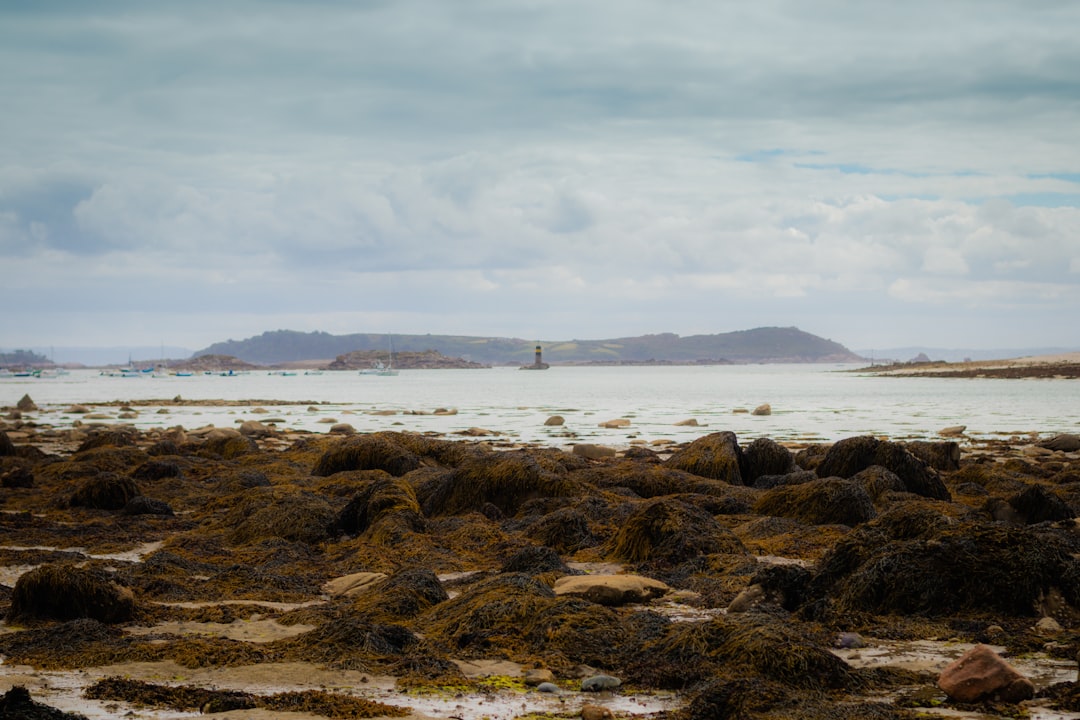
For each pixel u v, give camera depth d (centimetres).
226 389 17350
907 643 1272
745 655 1127
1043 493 2252
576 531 2097
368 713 990
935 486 2775
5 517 2409
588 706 991
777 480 2941
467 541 2120
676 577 1708
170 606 1523
